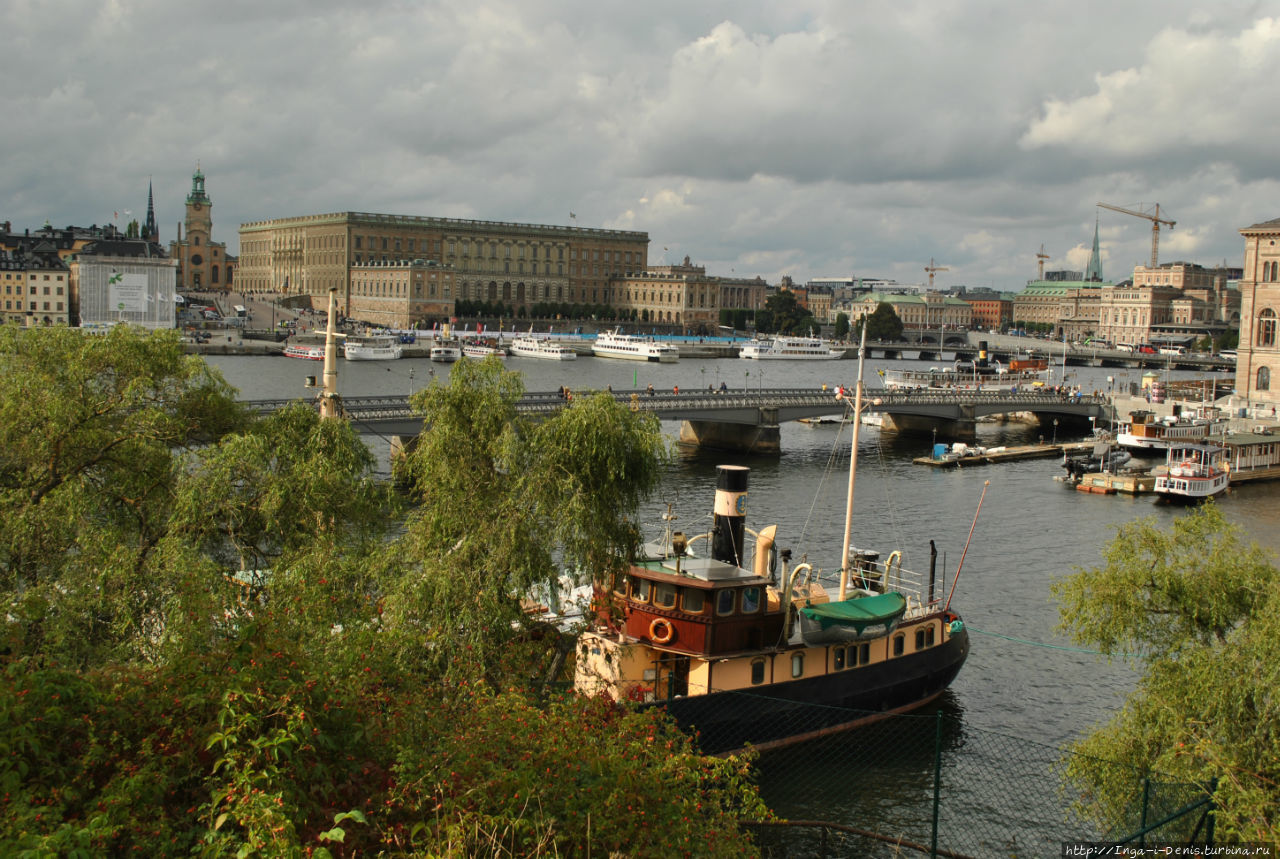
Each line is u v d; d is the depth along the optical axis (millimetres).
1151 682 35500
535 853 17594
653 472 40406
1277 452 140125
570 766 19594
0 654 19734
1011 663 58594
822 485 118375
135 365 43531
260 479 41156
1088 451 154625
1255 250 186000
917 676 49969
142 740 18172
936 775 28203
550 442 38781
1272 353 185000
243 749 18000
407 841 18328
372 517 43938
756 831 38844
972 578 76500
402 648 28500
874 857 38250
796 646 44844
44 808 16109
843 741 46531
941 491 116625
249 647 20234
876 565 58844
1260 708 31203
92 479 41594
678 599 42188
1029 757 46344
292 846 16109
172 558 35375
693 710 41219
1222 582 36156
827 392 159125
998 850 38406
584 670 39938
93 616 35188
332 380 51375
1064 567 80625
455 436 39062
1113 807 32906
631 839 19062
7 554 38094
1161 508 109625
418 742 20312
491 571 36562
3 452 40750
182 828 17500
